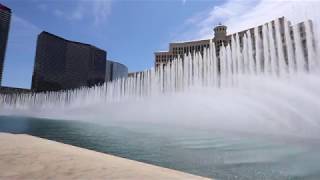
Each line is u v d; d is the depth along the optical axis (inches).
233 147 453.1
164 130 793.6
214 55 1283.2
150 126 956.6
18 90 4298.7
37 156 292.2
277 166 307.4
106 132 795.4
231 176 274.5
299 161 332.2
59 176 207.6
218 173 283.6
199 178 220.1
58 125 1218.0
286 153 384.2
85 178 202.8
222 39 2913.4
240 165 318.0
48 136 705.0
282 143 474.0
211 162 335.3
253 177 270.8
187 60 1444.4
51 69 6063.0
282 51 1013.8
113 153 413.1
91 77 6934.1
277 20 1058.1
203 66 1326.3
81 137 658.2
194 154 394.0
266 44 1091.3
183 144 503.2
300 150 405.7
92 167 242.2
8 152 313.4
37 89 5782.5
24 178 200.5
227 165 318.3
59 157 290.2
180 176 222.2
